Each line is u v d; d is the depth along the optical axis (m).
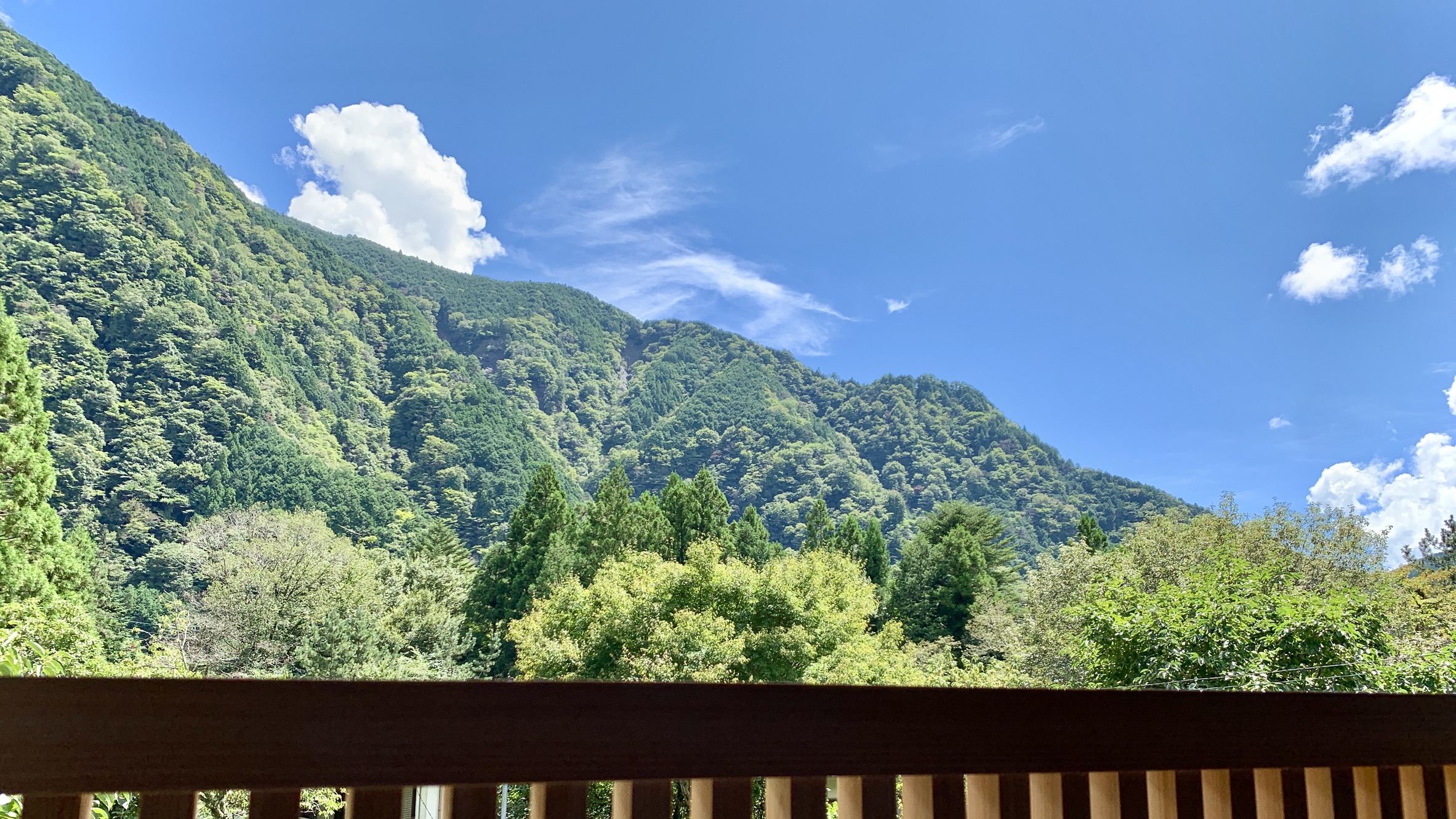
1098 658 8.13
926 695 0.74
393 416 70.62
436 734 0.59
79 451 39.41
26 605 9.20
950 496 85.00
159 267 54.91
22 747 0.51
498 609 28.06
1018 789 0.78
